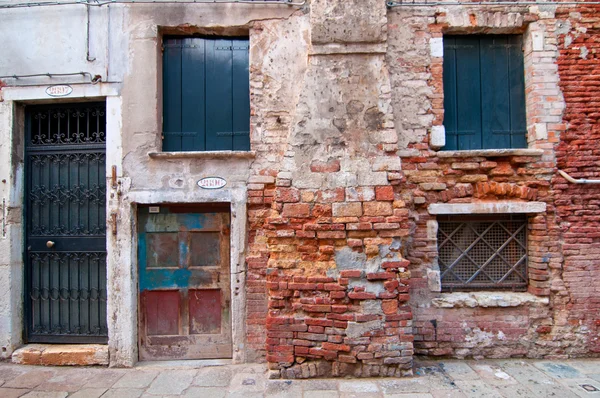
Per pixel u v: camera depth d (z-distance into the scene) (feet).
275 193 13.82
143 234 15.29
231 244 14.75
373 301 13.28
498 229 15.52
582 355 14.76
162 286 15.29
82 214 15.61
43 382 13.42
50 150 15.65
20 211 15.49
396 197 13.79
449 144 15.64
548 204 14.90
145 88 14.93
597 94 14.98
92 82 14.97
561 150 14.90
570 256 14.82
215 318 15.35
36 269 15.69
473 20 15.11
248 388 12.73
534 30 15.07
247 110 15.57
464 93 15.70
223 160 14.84
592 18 15.08
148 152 14.70
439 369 13.87
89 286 15.49
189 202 14.78
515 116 15.69
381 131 13.84
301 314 13.51
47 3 14.98
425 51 15.14
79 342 15.43
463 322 14.87
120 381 13.46
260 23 15.06
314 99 13.98
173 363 14.92
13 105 15.21
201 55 15.70
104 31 15.07
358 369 13.28
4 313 15.05
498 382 12.91
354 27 13.98
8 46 15.24
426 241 14.96
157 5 15.03
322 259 13.55
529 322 14.84
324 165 13.74
